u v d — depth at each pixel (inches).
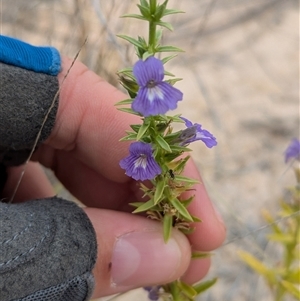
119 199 4.8
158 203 3.6
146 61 2.9
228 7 10.8
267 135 8.4
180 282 4.1
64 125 4.2
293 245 5.1
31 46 3.8
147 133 3.2
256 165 7.9
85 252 3.4
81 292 3.4
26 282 3.2
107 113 4.2
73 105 4.2
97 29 6.5
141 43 3.2
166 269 3.8
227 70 9.6
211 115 8.6
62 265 3.3
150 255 3.8
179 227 3.9
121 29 6.5
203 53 9.8
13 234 3.3
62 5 7.7
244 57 9.9
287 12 11.0
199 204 4.2
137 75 2.9
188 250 3.9
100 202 4.8
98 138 4.3
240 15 10.7
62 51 6.1
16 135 3.9
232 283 6.6
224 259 6.8
